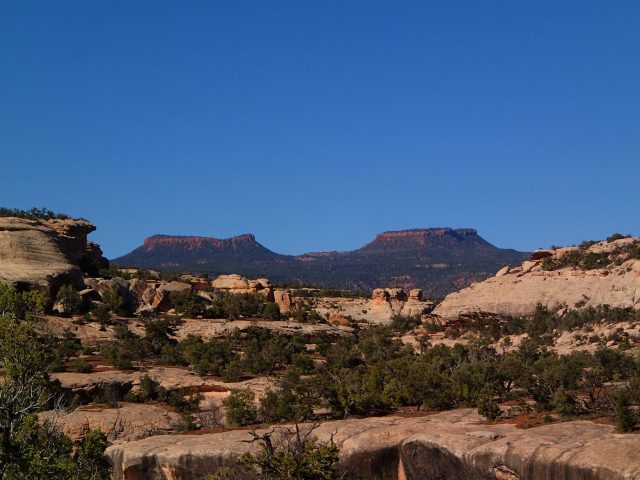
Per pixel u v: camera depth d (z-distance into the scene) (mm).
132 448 53031
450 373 77688
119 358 80438
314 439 43312
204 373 79188
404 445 47844
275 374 82938
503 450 43000
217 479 44312
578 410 53750
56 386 67562
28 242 100438
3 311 47844
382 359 92312
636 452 38625
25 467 35531
